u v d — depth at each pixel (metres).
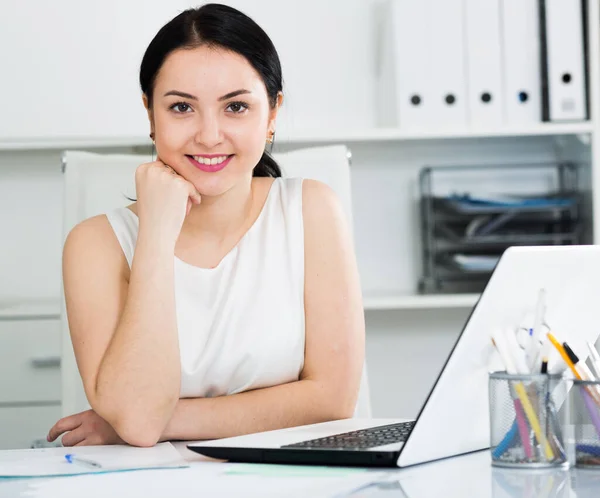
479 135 2.64
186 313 1.50
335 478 0.87
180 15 1.41
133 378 1.27
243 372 1.48
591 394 0.89
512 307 0.96
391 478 0.86
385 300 2.62
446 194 2.96
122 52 2.67
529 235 2.77
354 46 2.92
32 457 1.05
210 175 1.42
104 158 1.90
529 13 2.65
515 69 2.65
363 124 2.93
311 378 1.46
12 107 2.65
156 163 1.42
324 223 1.57
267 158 1.67
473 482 0.83
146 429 1.26
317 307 1.51
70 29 2.66
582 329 1.05
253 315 1.50
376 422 1.21
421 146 2.97
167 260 1.35
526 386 0.90
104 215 1.54
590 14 2.64
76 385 1.82
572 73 2.65
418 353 2.98
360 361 1.50
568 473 0.87
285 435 1.08
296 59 2.92
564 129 2.64
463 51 2.64
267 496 0.79
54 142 2.65
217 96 1.38
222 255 1.54
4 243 2.90
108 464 0.98
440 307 2.91
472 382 0.97
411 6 2.63
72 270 1.46
